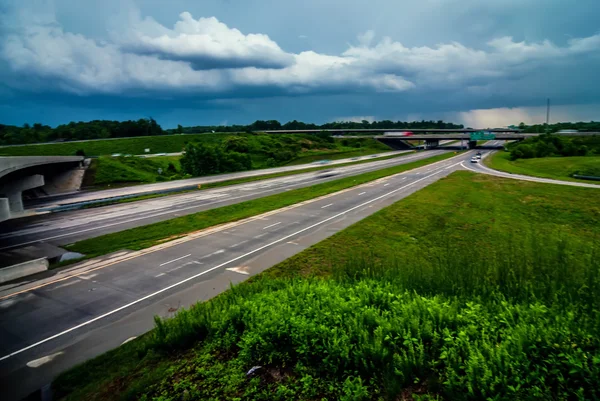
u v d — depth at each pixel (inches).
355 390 259.8
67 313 641.6
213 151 3164.4
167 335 418.9
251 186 2265.0
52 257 979.3
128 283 767.1
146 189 2186.3
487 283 402.3
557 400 217.2
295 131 6510.8
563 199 1536.7
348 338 301.3
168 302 672.4
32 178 1653.5
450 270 447.2
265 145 4746.6
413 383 264.2
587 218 1267.2
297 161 4104.3
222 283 748.6
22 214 1545.3
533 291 364.5
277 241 1026.1
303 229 1147.3
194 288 730.8
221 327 385.7
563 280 378.0
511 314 294.8
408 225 1173.1
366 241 999.6
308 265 826.2
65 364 491.8
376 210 1392.7
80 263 902.4
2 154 3100.4
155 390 317.4
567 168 2657.5
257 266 836.6
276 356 320.8
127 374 380.8
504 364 238.5
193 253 951.6
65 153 3499.0
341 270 599.5
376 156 4478.3
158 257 929.5
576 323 272.4
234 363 330.3
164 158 3491.6
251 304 404.8
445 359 265.6
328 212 1390.3
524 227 1164.5
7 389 443.2
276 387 291.0
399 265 634.2
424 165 3208.7
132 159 3058.6
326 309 354.6
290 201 1641.2
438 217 1277.1
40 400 412.2
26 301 693.9
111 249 1011.3
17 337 567.5
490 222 1218.0
